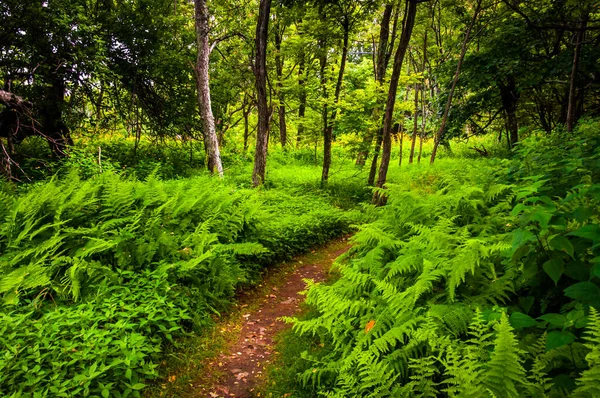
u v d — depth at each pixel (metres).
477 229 4.20
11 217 5.04
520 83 12.28
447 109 12.94
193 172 13.72
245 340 4.40
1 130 10.48
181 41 15.91
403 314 2.93
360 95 11.96
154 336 3.82
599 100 13.88
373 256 4.18
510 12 13.10
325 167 12.84
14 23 10.49
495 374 1.88
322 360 3.53
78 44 11.70
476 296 2.93
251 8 15.63
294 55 14.42
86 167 9.43
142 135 18.25
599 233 2.05
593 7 7.36
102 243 4.61
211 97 16.78
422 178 8.97
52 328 3.45
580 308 2.06
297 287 5.97
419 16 14.52
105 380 3.11
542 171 4.65
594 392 1.59
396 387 2.31
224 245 5.52
